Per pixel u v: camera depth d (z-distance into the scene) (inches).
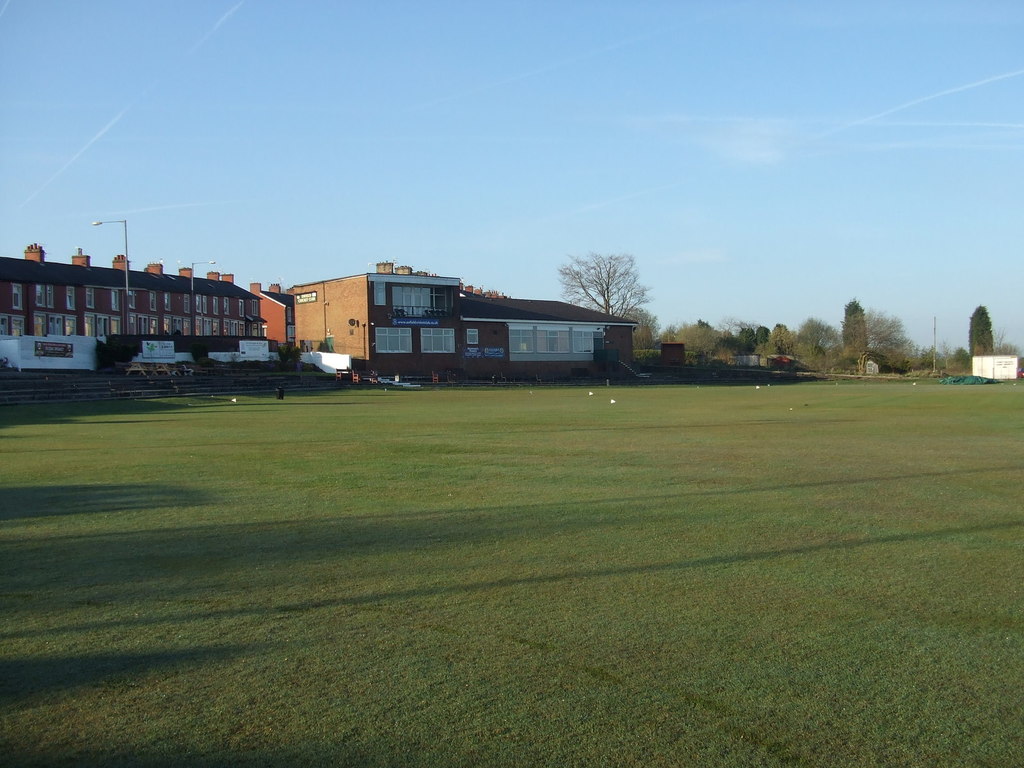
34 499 438.0
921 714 176.6
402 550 319.0
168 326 3154.5
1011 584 272.4
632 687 189.8
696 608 246.4
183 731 169.2
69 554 314.2
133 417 1109.1
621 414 1170.0
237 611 244.4
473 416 1126.4
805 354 3917.3
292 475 525.7
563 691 187.6
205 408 1326.3
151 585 271.6
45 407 1315.2
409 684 191.3
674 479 507.5
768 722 173.0
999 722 173.0
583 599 255.1
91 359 2137.1
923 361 3764.8
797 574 284.4
